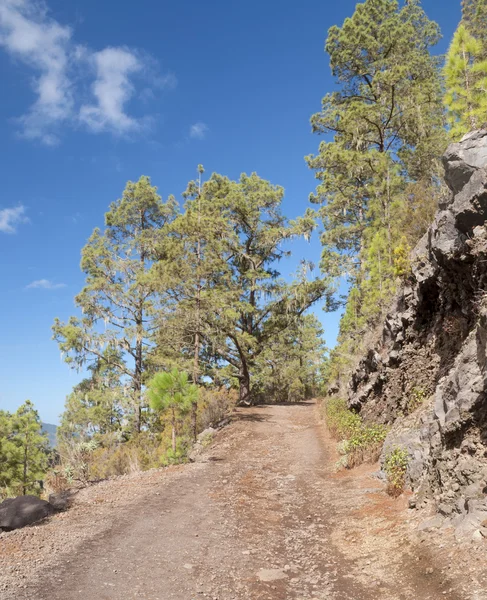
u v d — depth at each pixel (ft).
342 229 85.10
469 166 24.68
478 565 14.34
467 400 20.01
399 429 30.71
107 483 36.45
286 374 116.78
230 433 63.77
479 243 23.18
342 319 71.05
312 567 18.42
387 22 78.38
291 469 41.01
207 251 73.56
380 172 59.06
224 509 27.81
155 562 18.70
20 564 17.97
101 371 92.53
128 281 95.55
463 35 35.04
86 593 15.39
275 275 110.01
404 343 37.99
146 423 81.25
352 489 30.12
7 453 69.46
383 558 17.81
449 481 19.47
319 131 89.71
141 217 111.14
